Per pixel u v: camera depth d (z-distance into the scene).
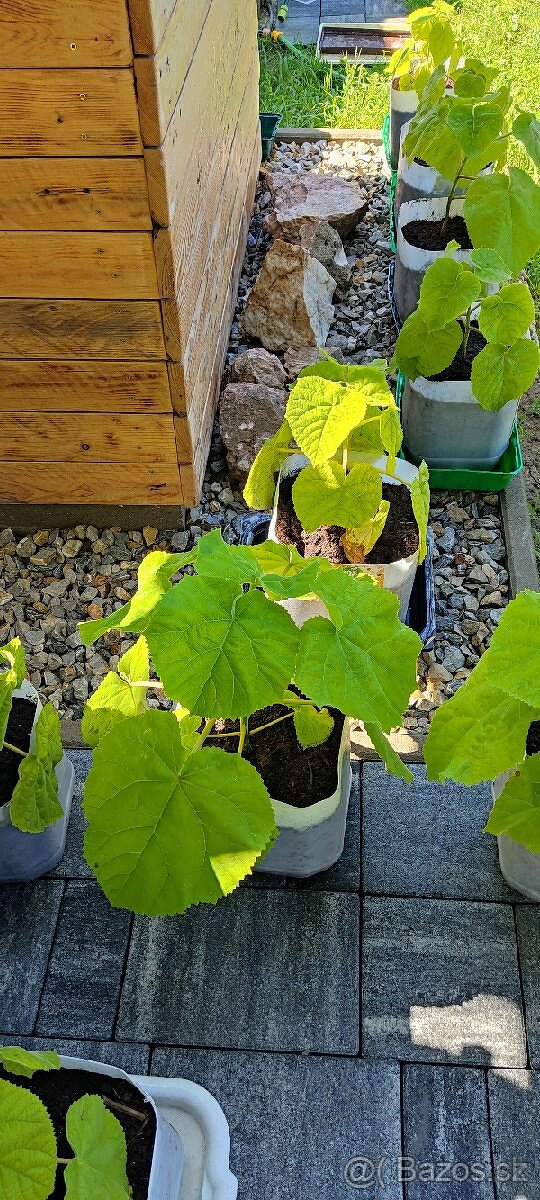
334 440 1.62
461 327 2.43
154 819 1.24
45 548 2.43
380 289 3.16
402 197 2.97
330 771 1.61
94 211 1.78
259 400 2.50
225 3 2.40
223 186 2.58
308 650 1.22
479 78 2.38
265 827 1.26
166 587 1.32
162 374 2.04
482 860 1.78
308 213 3.19
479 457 2.46
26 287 1.90
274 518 2.04
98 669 2.17
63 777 1.80
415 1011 1.60
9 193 1.75
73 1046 1.58
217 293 2.57
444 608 2.26
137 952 1.68
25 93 1.61
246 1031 1.59
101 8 1.49
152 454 2.22
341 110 4.06
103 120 1.64
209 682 1.13
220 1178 1.37
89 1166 1.03
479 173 2.57
